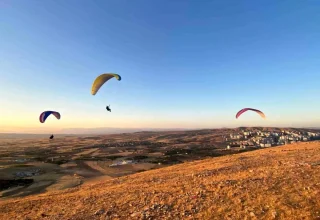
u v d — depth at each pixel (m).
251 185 16.83
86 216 15.69
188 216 13.48
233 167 26.78
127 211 15.60
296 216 11.55
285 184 16.02
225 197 15.33
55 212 18.08
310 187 14.68
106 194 21.70
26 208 21.69
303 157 26.94
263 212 12.52
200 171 27.77
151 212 14.67
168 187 20.88
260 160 29.38
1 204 24.97
